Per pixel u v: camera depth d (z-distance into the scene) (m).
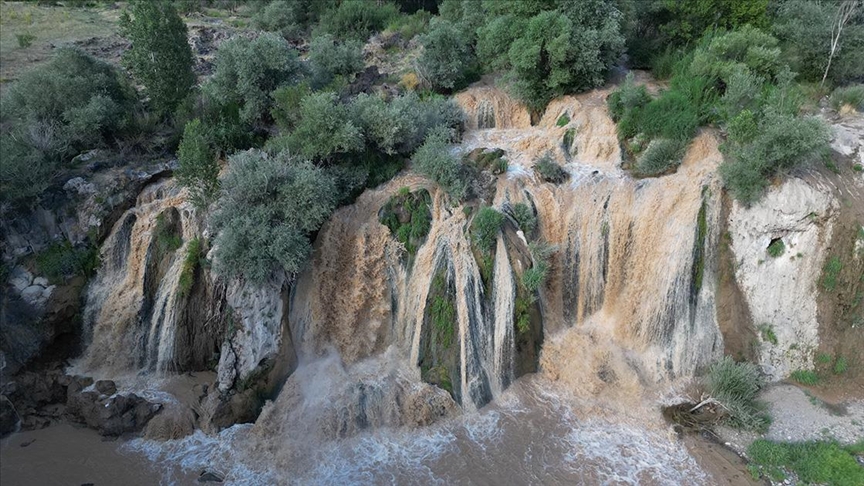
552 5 30.50
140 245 22.11
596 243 22.67
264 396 19.69
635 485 17.39
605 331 22.34
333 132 23.59
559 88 28.84
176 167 25.06
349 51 32.81
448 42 30.73
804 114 25.55
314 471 17.66
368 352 21.11
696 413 19.88
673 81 27.50
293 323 21.02
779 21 30.47
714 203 22.12
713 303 21.77
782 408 19.97
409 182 23.73
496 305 21.09
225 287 20.91
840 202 21.61
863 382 20.95
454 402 19.86
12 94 27.22
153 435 18.77
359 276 21.28
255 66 27.00
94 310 21.88
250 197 20.95
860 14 29.09
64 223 22.91
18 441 18.64
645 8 32.53
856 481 16.97
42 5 49.41
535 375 21.44
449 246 21.38
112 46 39.56
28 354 20.75
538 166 24.58
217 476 17.48
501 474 17.70
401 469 17.80
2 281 21.41
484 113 29.41
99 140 26.25
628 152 25.38
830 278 21.30
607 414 19.88
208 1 54.25
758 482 17.42
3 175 22.28
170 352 21.03
